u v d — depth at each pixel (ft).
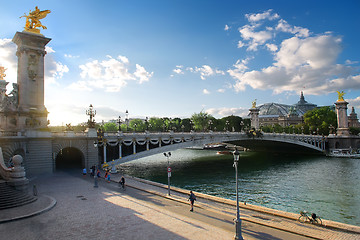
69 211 90.94
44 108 191.52
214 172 275.39
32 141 178.91
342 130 540.93
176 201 115.75
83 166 207.92
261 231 77.71
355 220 131.54
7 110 180.75
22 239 66.64
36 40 190.60
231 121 626.64
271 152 536.42
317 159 402.11
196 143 298.56
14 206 91.81
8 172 105.70
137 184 156.15
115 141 229.04
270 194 182.91
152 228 75.10
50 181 153.79
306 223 86.69
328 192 188.14
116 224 78.13
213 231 73.67
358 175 253.85
